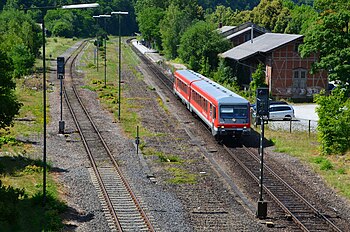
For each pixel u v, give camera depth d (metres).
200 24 105.62
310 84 77.12
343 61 63.12
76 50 144.38
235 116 46.28
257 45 84.44
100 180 34.81
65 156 41.22
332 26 63.84
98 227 26.84
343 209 31.53
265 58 78.94
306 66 76.44
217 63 99.50
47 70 96.50
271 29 147.12
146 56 137.75
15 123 51.72
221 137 46.97
